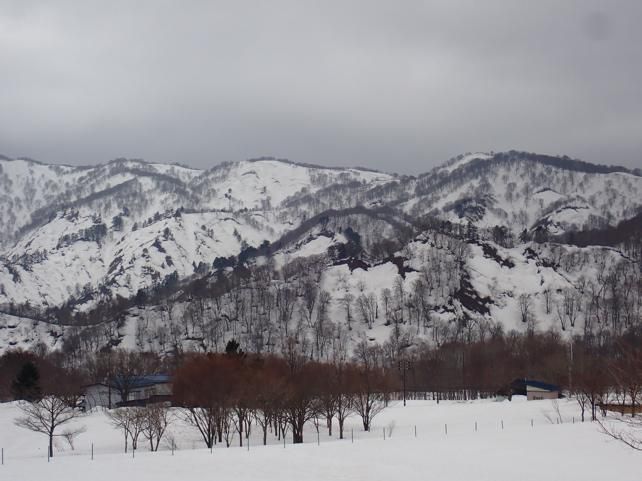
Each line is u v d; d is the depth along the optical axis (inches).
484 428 5349.4
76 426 5836.6
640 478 3243.1
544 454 3882.9
